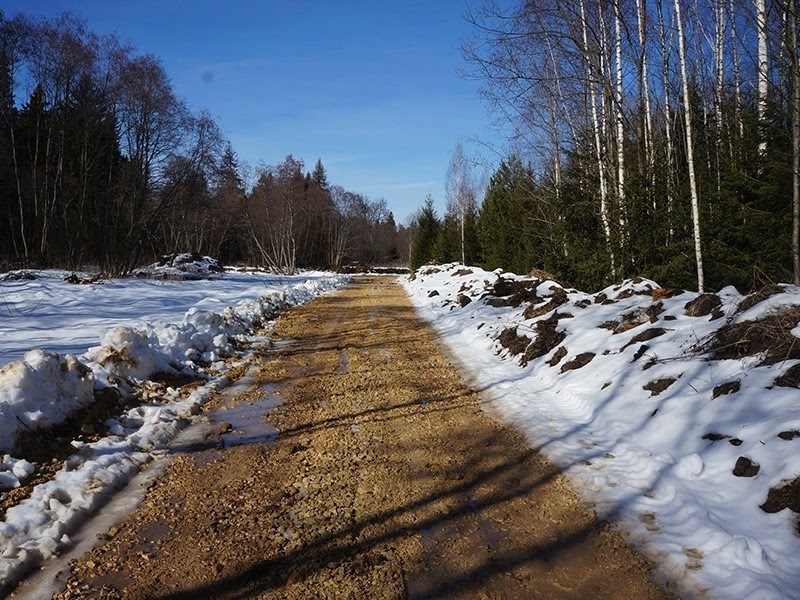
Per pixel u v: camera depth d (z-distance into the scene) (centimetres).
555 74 1719
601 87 1570
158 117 3194
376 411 702
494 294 1560
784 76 1241
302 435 615
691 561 362
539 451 561
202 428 637
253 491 470
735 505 413
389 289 3064
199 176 3716
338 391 798
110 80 3141
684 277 1358
